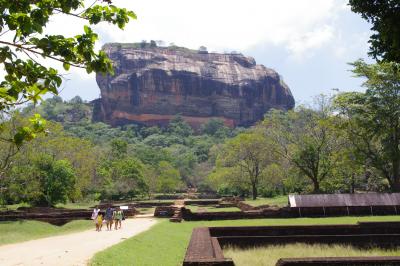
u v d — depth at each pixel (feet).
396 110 104.68
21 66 16.51
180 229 78.84
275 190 201.57
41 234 77.56
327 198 94.94
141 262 41.75
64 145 142.51
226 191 242.58
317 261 33.04
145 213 139.33
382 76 105.91
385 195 94.38
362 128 112.06
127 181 206.69
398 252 54.39
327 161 125.18
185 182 322.75
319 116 127.03
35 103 17.61
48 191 125.90
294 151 127.44
